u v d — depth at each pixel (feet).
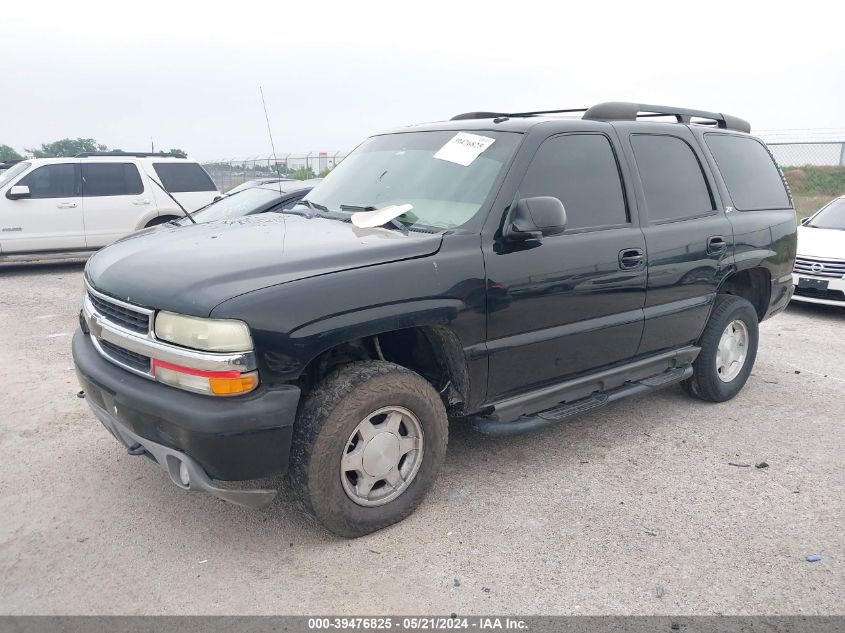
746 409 17.19
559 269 12.36
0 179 38.27
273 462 9.62
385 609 9.26
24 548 10.55
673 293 14.78
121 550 10.54
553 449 14.53
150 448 9.91
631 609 9.36
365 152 15.11
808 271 28.27
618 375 14.32
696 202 15.66
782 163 76.79
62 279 35.96
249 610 9.21
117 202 39.19
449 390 11.87
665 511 12.01
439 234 11.28
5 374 18.81
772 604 9.53
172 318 9.42
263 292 9.38
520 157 12.28
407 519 11.53
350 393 10.16
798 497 12.62
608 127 14.10
